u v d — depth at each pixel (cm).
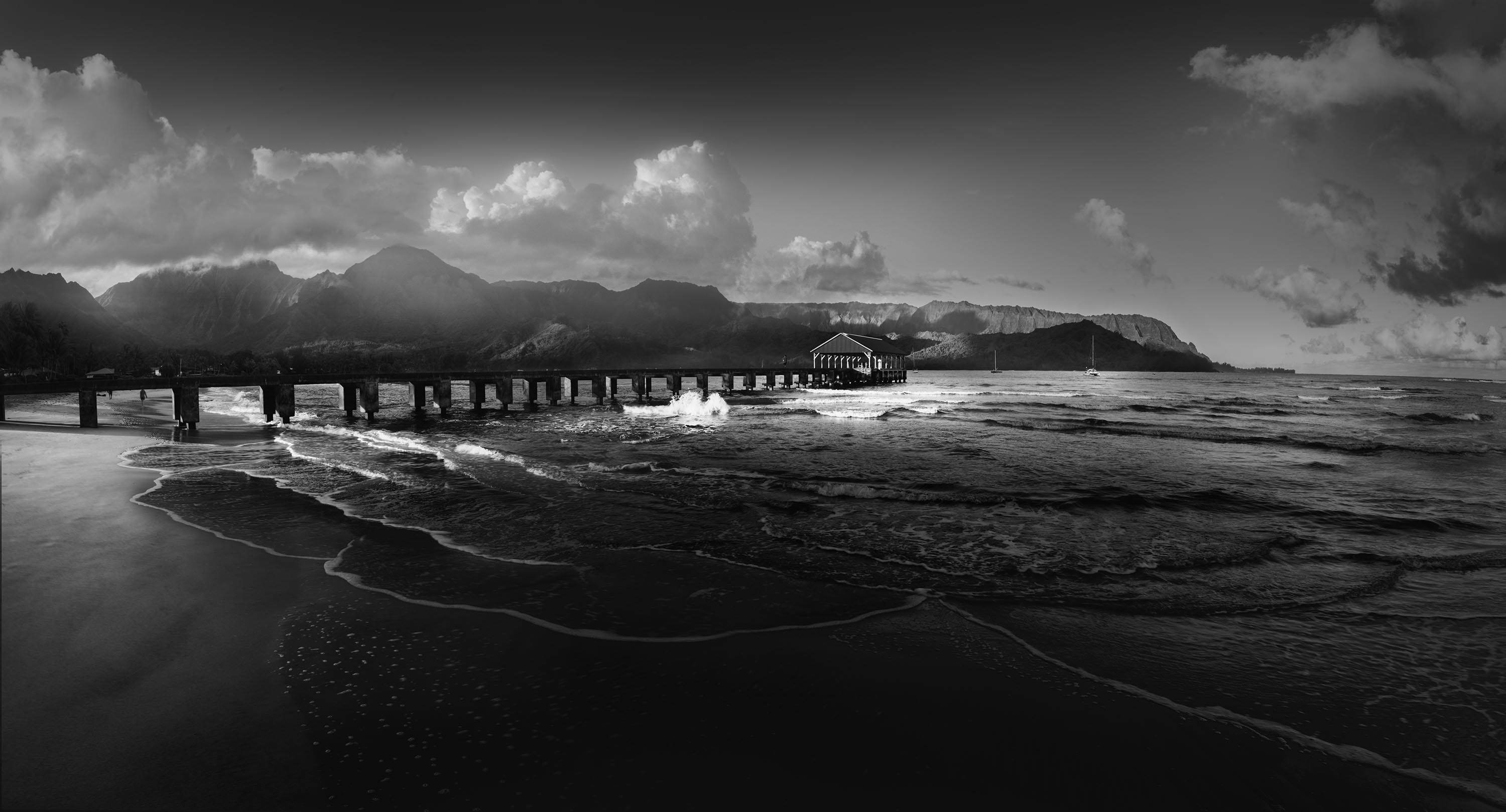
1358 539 1203
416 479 1725
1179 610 838
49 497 1445
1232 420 4353
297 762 493
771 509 1389
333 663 664
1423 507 1498
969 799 468
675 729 553
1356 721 579
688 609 827
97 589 852
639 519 1296
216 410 4884
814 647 720
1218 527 1280
